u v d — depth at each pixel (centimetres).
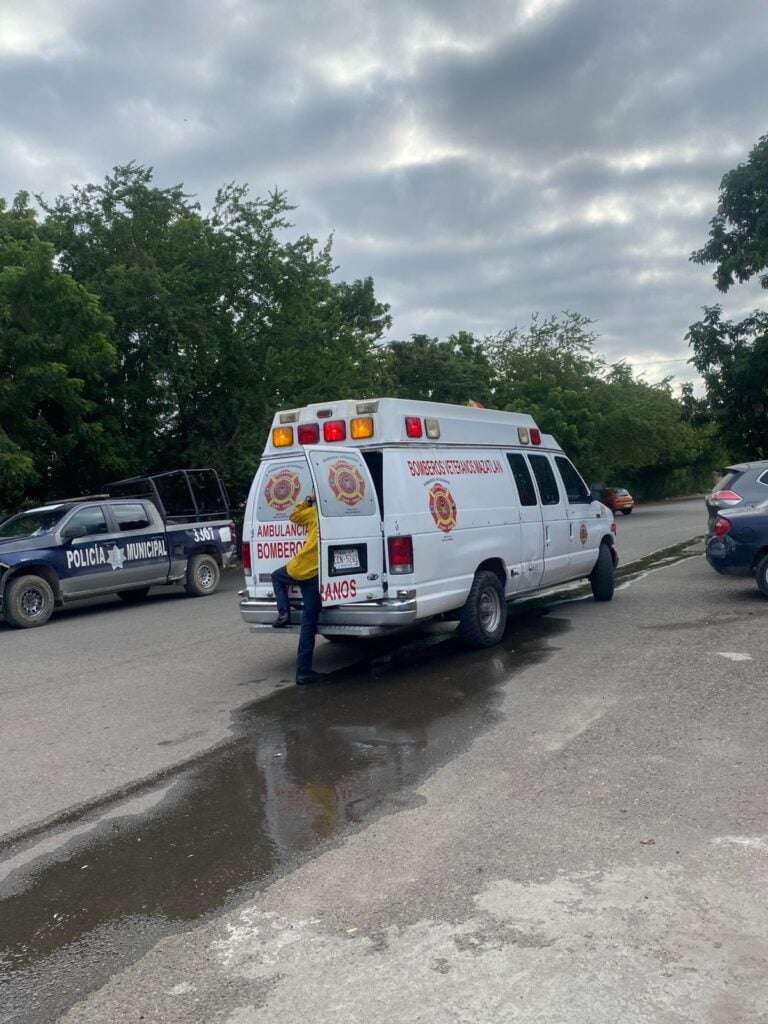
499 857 434
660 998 316
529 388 4072
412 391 3800
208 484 1734
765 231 2323
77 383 1695
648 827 458
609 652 883
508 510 991
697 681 746
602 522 1211
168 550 1586
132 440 2047
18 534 1440
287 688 829
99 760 644
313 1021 316
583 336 4447
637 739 601
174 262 2109
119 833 504
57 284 1664
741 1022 302
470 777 549
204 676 907
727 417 2555
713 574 1465
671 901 383
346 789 546
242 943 372
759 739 589
